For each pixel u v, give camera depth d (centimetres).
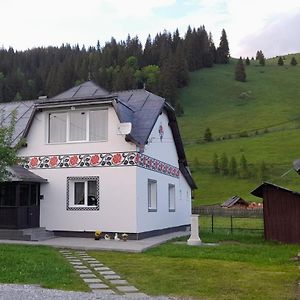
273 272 1229
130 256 1534
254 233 2384
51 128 2206
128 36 15975
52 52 14612
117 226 2031
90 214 2081
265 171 7869
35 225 2125
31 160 2195
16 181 2006
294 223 1970
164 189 2459
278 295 958
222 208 4659
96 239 1997
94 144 2109
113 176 2062
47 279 1100
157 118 2259
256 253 1609
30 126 2209
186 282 1093
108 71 12725
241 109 12250
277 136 9969
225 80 14575
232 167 8062
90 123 2136
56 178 2152
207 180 7875
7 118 2470
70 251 1670
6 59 13750
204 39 16925
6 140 1546
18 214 2020
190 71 15250
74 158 2133
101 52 14400
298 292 988
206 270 1255
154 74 12962
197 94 13300
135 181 2027
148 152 2208
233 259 1463
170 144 2617
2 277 1116
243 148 9356
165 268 1287
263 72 15925
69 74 12156
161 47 15312
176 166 2734
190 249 1694
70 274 1184
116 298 909
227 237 2159
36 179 2089
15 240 1959
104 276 1166
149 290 1005
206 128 10862
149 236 2162
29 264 1298
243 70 14800
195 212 4603
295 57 19688
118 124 2067
